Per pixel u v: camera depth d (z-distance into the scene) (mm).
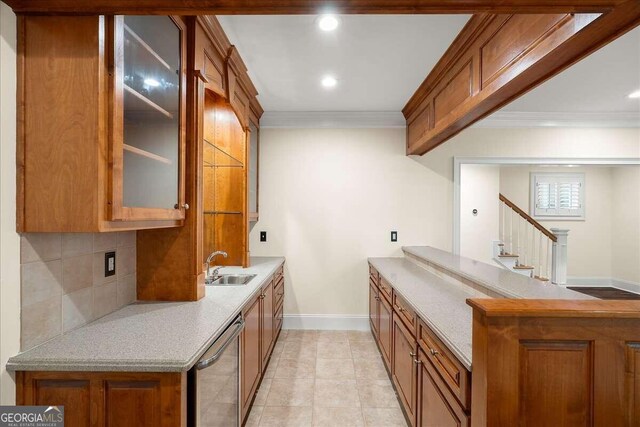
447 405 1387
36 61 1238
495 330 1038
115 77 1275
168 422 1201
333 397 2500
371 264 3578
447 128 2562
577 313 1032
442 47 2348
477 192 5516
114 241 1743
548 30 1377
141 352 1248
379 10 1198
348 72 2770
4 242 1185
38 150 1240
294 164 3885
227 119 3176
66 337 1389
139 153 1441
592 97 3137
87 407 1210
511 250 5730
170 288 1923
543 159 3744
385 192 3883
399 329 2275
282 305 3768
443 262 2625
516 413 1036
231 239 3205
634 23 1180
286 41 2283
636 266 5844
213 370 1451
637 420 1036
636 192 5863
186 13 1243
